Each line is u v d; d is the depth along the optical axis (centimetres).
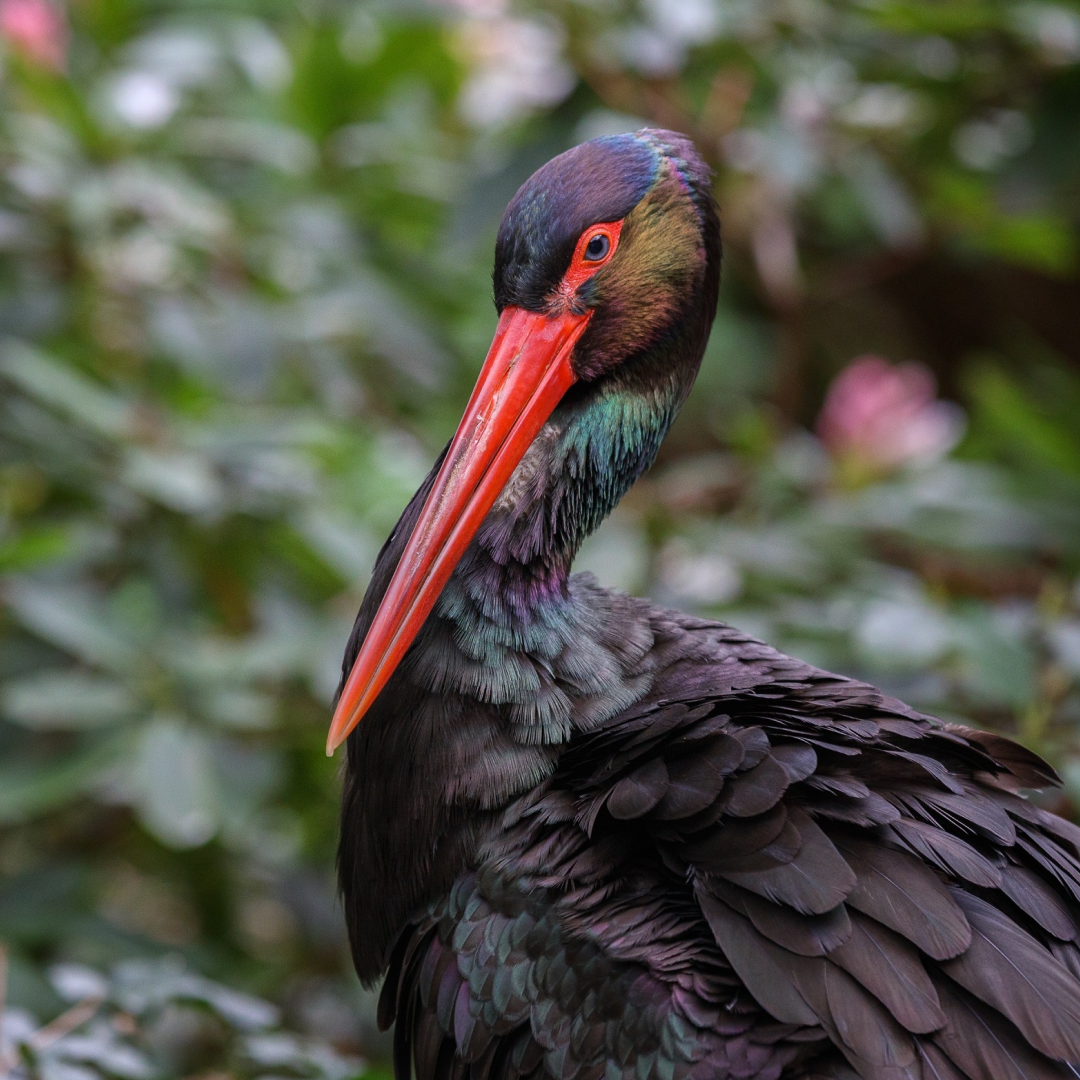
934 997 542
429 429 1241
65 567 1047
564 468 693
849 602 959
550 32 1182
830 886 558
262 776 951
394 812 655
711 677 665
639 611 700
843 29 1202
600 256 692
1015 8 1145
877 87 1271
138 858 1193
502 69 1409
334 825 1109
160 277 1197
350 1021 1129
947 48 1252
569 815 617
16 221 1141
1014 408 1134
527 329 695
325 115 1251
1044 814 655
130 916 1305
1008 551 1077
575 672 655
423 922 647
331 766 1074
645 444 723
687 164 713
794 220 1449
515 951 598
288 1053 736
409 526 687
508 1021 593
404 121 1326
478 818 638
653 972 567
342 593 1068
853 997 542
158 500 1016
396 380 1265
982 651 837
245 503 1017
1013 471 1159
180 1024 842
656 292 702
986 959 552
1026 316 1691
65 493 1082
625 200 693
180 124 1252
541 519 675
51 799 945
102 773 959
